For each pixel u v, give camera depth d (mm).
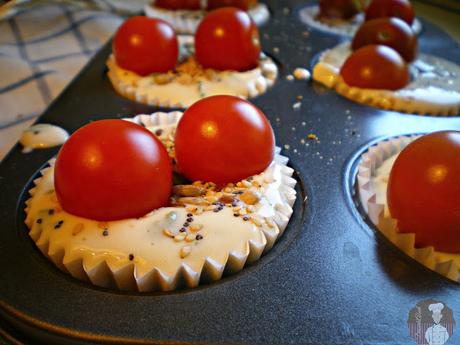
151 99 146
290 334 77
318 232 99
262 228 93
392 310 82
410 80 161
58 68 161
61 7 191
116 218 90
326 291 85
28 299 82
